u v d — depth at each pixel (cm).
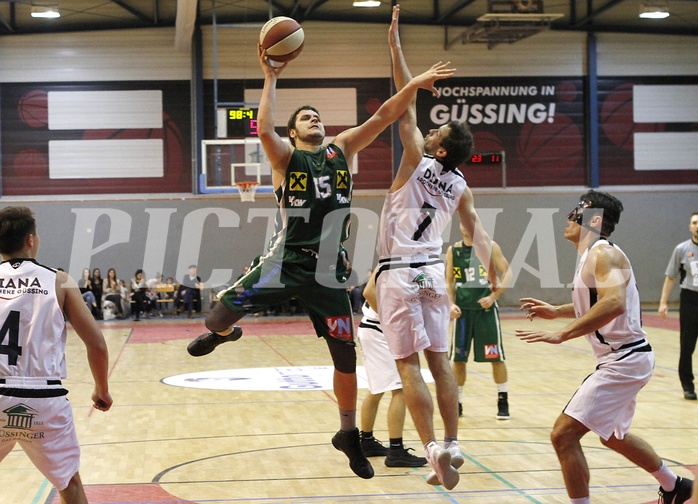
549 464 575
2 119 2098
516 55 2233
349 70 2177
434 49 2211
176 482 529
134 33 2123
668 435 667
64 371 358
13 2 1952
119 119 2122
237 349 1358
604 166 2267
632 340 430
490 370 1101
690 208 2281
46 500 490
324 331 426
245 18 2134
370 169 2170
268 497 493
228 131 1839
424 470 565
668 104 2283
